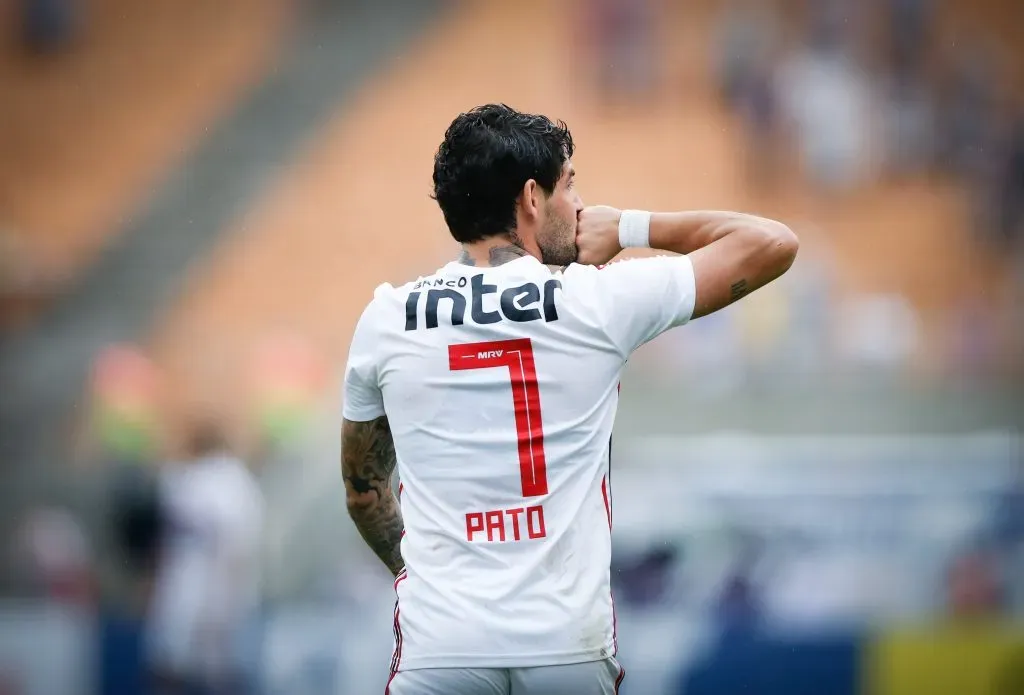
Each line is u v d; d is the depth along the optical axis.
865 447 36.41
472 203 9.91
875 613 30.58
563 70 83.12
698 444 38.75
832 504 31.70
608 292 9.62
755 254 9.73
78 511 44.94
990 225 69.69
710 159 75.56
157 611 29.42
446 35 87.75
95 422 46.91
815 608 30.52
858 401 48.88
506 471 9.36
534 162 9.91
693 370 50.66
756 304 53.12
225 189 77.38
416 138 80.88
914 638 26.20
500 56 84.50
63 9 87.94
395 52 87.25
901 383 50.22
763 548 30.91
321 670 28.64
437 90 83.81
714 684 26.48
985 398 49.19
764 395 49.19
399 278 70.00
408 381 9.63
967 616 30.62
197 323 66.50
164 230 74.12
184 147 81.81
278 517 39.25
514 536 9.29
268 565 37.53
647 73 80.62
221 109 84.19
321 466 41.62
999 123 73.19
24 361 61.69
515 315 9.55
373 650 28.62
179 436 47.12
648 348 51.59
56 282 69.06
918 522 31.56
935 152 72.94
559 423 9.45
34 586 39.50
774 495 31.67
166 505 30.58
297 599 36.66
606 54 82.00
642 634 27.09
